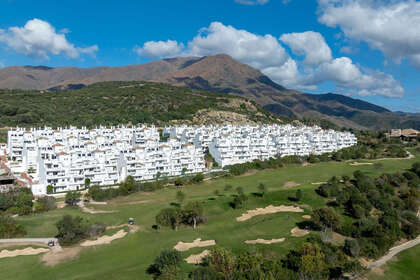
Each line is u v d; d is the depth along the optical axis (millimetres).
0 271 79562
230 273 69188
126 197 142375
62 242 95062
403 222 114750
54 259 86188
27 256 87562
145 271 76812
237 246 91312
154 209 123688
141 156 172125
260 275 66188
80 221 102875
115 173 160500
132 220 110938
